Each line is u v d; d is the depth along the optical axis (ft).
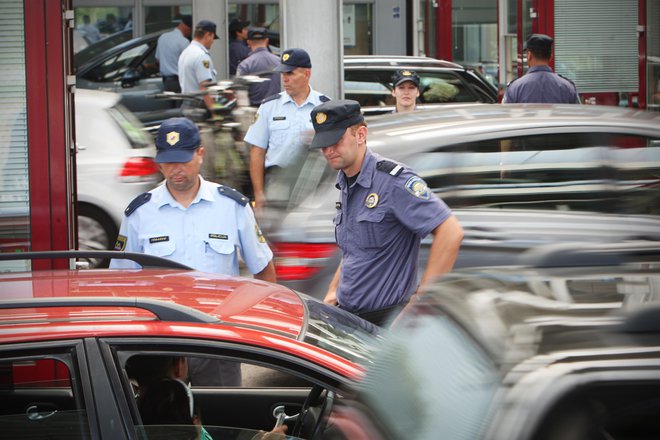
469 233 20.29
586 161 21.17
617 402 6.81
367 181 16.99
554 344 7.41
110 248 32.58
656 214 21.27
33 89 20.11
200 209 17.49
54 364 11.46
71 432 10.48
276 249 20.43
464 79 47.16
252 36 40.83
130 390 10.69
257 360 11.13
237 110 35.42
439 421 7.77
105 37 74.18
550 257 9.41
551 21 47.80
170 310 11.37
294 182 21.48
